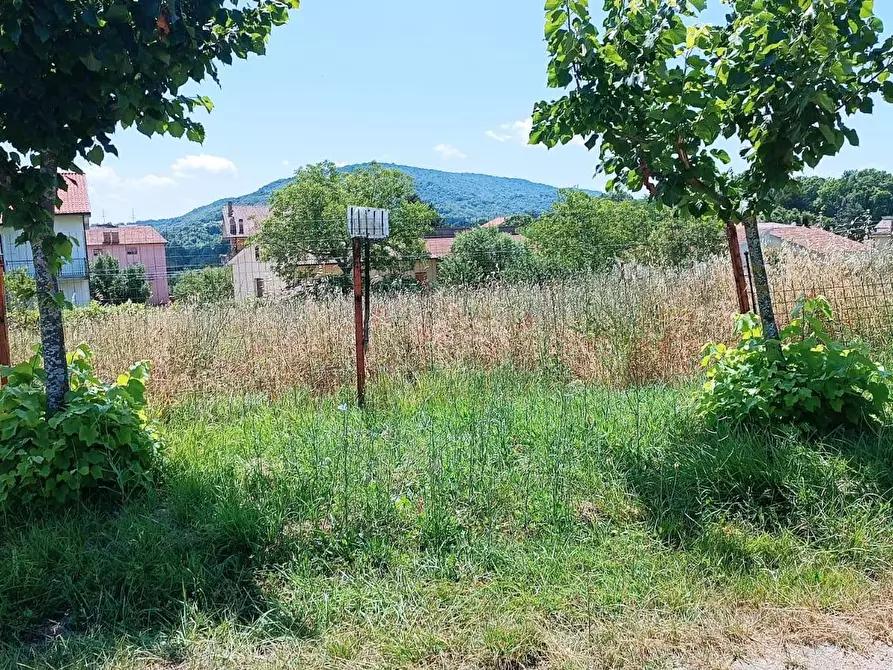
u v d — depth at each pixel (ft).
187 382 21.67
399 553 10.87
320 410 19.92
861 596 9.64
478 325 26.66
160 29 10.99
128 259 195.62
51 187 11.42
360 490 12.52
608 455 14.28
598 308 26.17
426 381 22.81
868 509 11.69
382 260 115.96
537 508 12.16
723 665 8.22
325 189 124.26
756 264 16.12
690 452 13.91
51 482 11.93
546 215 115.24
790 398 14.32
